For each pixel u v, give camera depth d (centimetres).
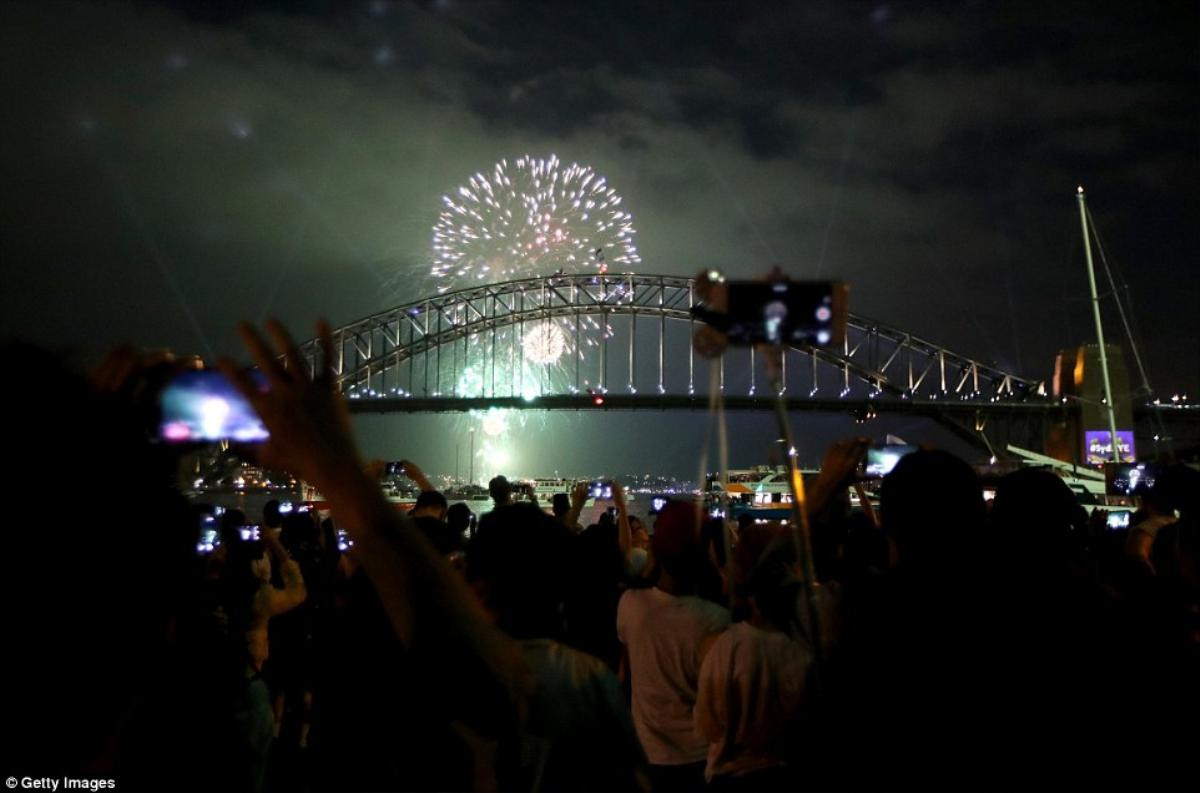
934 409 11406
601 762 306
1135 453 9400
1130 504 1838
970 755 269
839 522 491
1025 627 279
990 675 272
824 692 290
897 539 306
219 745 442
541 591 334
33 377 147
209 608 552
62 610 145
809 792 298
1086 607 290
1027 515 370
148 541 158
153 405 166
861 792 277
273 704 1029
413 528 222
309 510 1134
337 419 197
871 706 279
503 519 343
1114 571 751
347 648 413
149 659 165
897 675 278
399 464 795
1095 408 9881
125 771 292
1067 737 269
